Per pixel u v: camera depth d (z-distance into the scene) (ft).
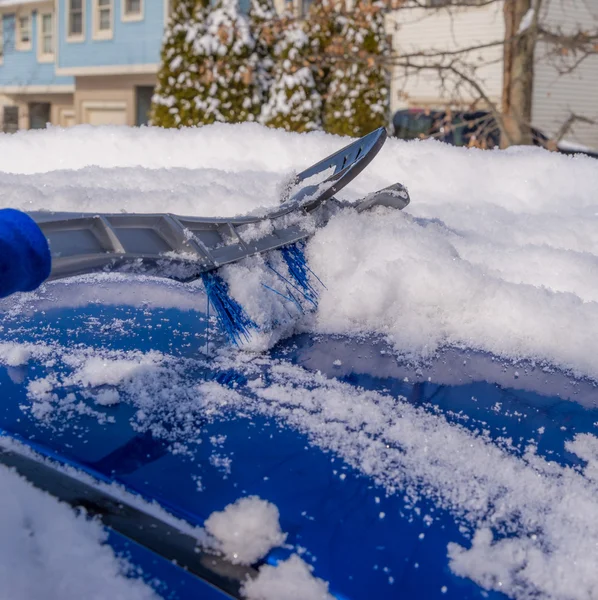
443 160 8.41
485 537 2.47
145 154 9.36
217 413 3.22
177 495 2.62
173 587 2.29
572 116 26.35
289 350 4.08
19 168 9.77
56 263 2.94
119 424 3.10
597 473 2.89
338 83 36.17
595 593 2.29
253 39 36.50
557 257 5.57
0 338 4.12
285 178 5.41
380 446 2.98
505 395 3.58
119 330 4.29
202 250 3.93
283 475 2.74
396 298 4.55
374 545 2.41
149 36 54.95
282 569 2.33
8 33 68.23
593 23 45.14
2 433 3.02
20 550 2.39
